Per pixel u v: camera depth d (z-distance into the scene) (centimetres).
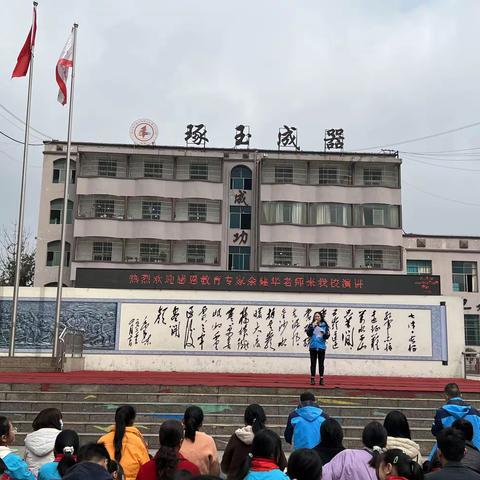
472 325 4200
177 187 3822
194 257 3747
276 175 3884
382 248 3800
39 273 3809
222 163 3884
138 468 557
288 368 2153
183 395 1323
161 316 2173
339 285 2206
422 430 1192
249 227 3875
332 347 2162
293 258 3762
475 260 4278
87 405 1268
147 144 3909
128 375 1878
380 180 3916
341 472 490
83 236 3684
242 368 2150
